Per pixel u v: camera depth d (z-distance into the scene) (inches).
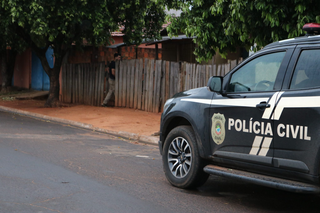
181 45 765.3
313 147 150.7
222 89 196.7
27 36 616.7
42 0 504.7
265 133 168.7
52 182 209.5
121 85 609.3
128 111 565.0
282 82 169.3
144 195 195.6
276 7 279.9
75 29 608.4
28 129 415.2
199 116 201.2
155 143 378.9
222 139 188.7
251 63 188.1
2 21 545.3
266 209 181.8
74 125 481.4
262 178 169.8
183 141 211.9
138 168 260.2
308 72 161.6
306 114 153.8
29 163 252.2
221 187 220.2
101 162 271.3
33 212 160.6
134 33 626.5
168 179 219.3
